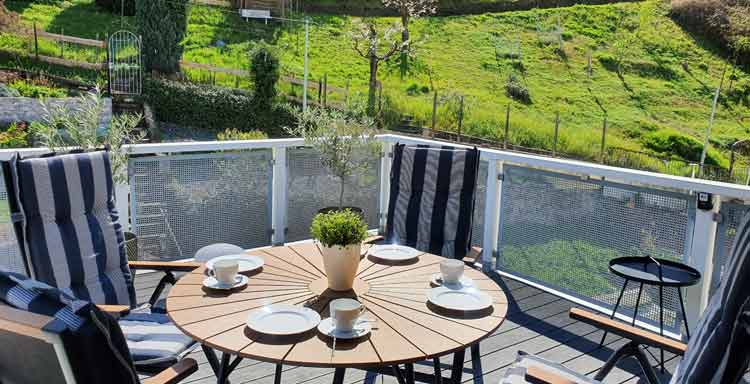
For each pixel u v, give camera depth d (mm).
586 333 3451
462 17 23609
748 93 20953
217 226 4539
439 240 3566
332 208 5035
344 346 1779
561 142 18812
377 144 5223
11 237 3521
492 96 20281
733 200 3162
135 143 4180
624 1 24094
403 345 1799
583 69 21812
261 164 4703
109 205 2711
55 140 3678
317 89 18312
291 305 2111
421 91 20062
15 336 1325
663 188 3457
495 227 4586
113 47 16500
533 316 3705
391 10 23094
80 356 1253
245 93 16156
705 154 19016
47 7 18938
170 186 4246
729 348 1418
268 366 2926
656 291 3525
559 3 24078
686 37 22703
